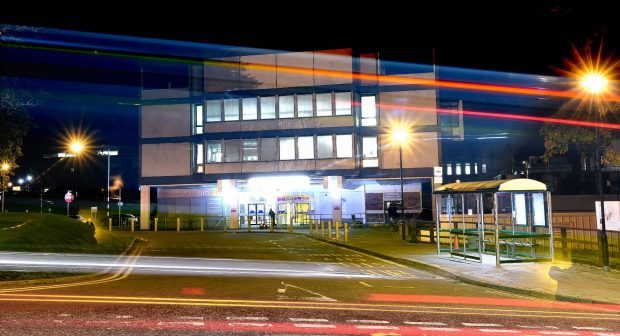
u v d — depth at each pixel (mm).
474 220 27688
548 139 23859
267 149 49281
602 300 12281
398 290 13781
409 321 9531
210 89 50000
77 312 9656
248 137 49500
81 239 28656
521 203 20719
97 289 12961
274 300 11602
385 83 49531
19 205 75500
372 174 49062
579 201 44969
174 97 51812
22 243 24047
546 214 19438
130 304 10648
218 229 46062
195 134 51625
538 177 59781
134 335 7879
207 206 54344
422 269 19234
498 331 8867
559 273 16641
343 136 48562
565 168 62062
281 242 31641
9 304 10453
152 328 8391
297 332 8328
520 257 20312
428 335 8422
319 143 48719
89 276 15562
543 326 9391
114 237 33594
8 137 24734
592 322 9883
